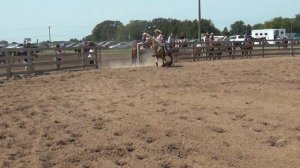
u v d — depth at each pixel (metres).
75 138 8.39
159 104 11.59
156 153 7.39
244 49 29.86
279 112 10.30
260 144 7.80
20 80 17.97
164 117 9.95
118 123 9.46
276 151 7.42
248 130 8.72
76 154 7.39
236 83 15.64
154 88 14.66
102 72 20.58
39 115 10.56
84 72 20.84
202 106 11.21
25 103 12.20
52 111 11.01
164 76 18.11
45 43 50.78
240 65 22.52
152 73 19.41
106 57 34.94
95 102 12.13
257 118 9.70
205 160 7.01
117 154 7.39
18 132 8.95
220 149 7.55
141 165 6.84
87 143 8.02
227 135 8.38
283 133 8.42
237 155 7.23
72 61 23.02
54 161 7.09
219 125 9.14
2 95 13.73
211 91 13.85
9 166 6.88
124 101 12.16
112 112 10.66
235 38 56.56
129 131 8.77
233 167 6.69
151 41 22.42
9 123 9.73
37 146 7.94
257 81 16.09
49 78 18.50
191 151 7.47
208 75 18.22
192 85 15.27
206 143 7.89
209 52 28.38
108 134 8.62
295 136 8.20
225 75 18.11
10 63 20.31
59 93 14.02
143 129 8.84
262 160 6.99
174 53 26.81
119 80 17.09
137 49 26.12
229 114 10.21
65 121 9.82
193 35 78.19
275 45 30.83
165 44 22.78
